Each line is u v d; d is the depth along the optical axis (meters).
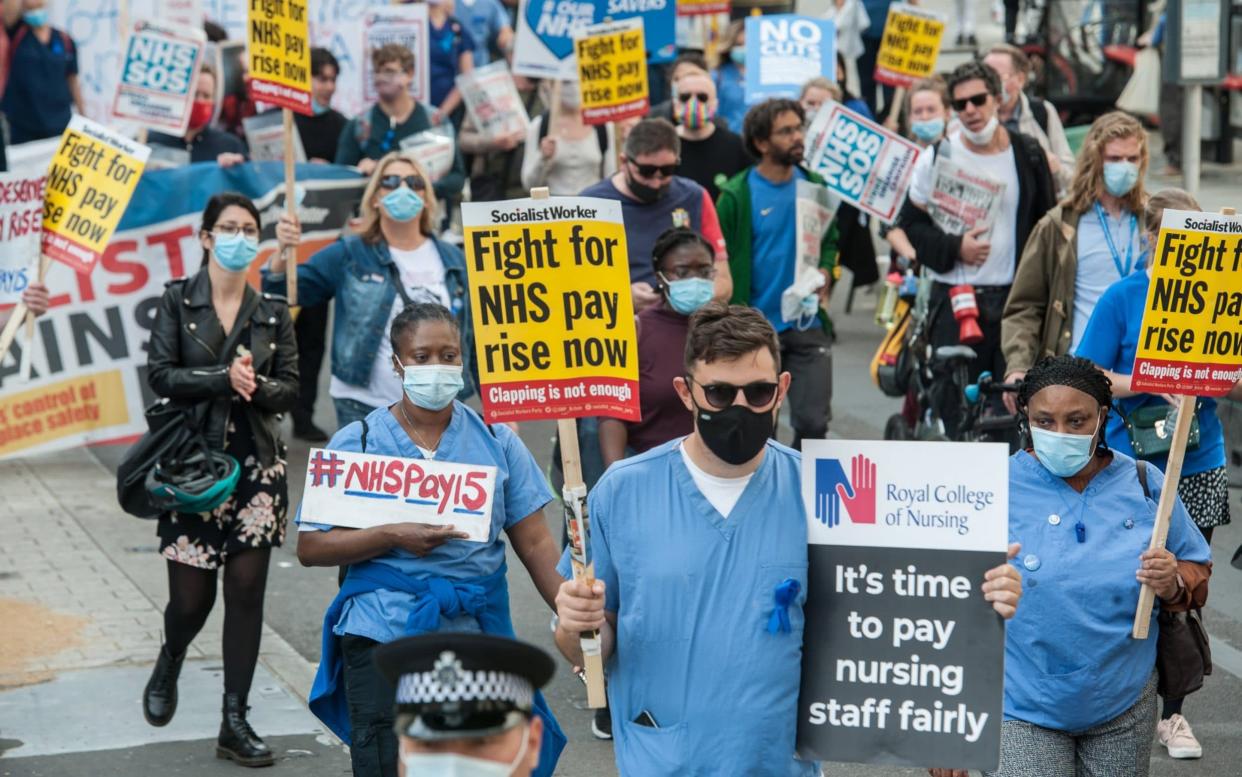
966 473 9.42
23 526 22.59
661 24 27.56
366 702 11.84
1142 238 17.14
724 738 9.35
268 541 15.27
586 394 10.42
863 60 41.34
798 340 20.97
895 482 9.50
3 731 15.83
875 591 9.50
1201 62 24.64
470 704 6.18
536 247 10.42
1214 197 34.53
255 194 26.03
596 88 24.84
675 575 9.47
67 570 20.73
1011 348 18.06
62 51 33.69
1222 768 15.04
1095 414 11.00
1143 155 17.52
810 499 9.57
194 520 15.10
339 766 15.19
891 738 9.46
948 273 21.02
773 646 9.40
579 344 10.43
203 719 16.23
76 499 23.97
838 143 21.91
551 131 28.27
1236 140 39.09
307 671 17.69
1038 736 11.09
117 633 18.56
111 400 25.41
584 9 27.56
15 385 24.78
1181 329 12.09
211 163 25.78
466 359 18.62
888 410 27.77
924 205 21.31
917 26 31.72
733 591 9.45
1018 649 11.12
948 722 9.40
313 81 28.67
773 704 9.37
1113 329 15.04
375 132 27.98
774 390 9.38
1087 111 39.91
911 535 9.47
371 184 18.33
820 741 9.53
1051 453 11.05
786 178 20.94
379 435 12.24
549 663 6.33
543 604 19.84
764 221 20.80
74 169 18.38
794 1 42.62
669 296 15.58
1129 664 11.05
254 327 15.41
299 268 18.56
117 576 20.55
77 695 16.77
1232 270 12.03
